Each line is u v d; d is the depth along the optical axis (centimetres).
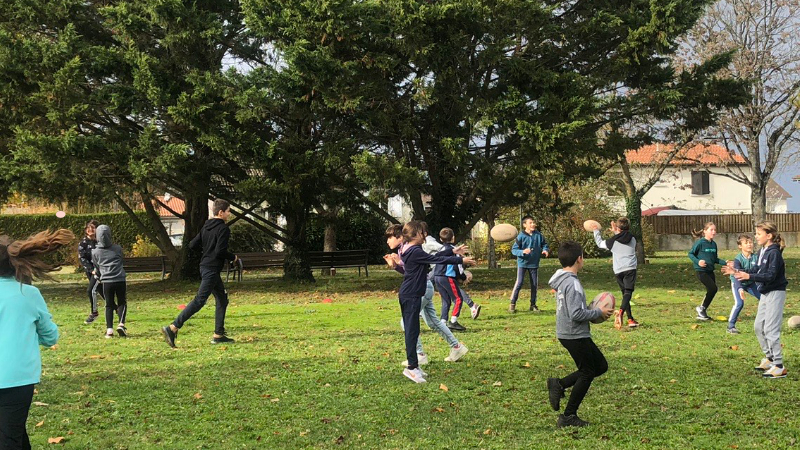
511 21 1814
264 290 2119
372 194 2055
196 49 1952
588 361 593
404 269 801
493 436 580
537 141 1733
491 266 3000
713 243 1258
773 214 4881
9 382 439
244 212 2341
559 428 597
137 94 1908
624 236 1190
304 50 1720
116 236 3809
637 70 1955
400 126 1870
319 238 3684
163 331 1015
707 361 870
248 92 1816
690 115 2080
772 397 693
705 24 2958
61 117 1845
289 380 793
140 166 1836
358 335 1134
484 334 1116
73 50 1911
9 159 1986
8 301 451
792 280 2109
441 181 2066
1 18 2023
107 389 756
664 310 1427
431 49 1739
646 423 608
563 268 611
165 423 629
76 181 1883
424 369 846
